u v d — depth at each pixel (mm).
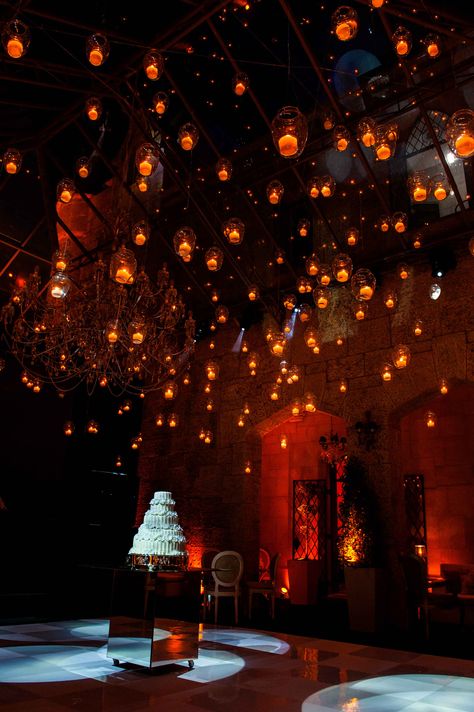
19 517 10055
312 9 9555
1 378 11891
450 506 11062
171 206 13211
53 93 8984
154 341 11422
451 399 11555
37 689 4539
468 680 5223
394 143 4477
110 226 11438
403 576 8414
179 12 7207
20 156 5320
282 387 10797
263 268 11562
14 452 11781
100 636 7207
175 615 5531
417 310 9336
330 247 10578
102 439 13133
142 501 12734
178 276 13070
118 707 4082
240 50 10000
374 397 9484
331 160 10828
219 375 12078
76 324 10805
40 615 8938
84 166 6129
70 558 10547
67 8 7500
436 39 4285
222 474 11422
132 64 7945
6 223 11398
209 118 11469
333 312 10414
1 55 6703
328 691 4707
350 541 8633
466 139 3230
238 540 10758
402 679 5215
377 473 9094
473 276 8828
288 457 13516
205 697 4422
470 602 8070
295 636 7574
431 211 9836
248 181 11789
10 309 10172
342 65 10477
